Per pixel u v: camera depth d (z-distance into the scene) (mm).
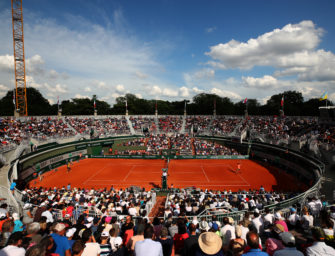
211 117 78125
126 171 42844
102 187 33938
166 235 6258
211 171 42531
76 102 116562
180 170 43406
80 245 5250
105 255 7520
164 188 31562
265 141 50875
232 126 67125
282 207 14391
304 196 15906
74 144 51250
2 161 28406
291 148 41156
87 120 67125
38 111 93562
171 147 58094
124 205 16891
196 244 5441
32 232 6516
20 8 54875
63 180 37281
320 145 32469
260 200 18406
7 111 82562
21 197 20219
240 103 117438
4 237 6941
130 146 59250
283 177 38281
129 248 5973
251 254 4445
